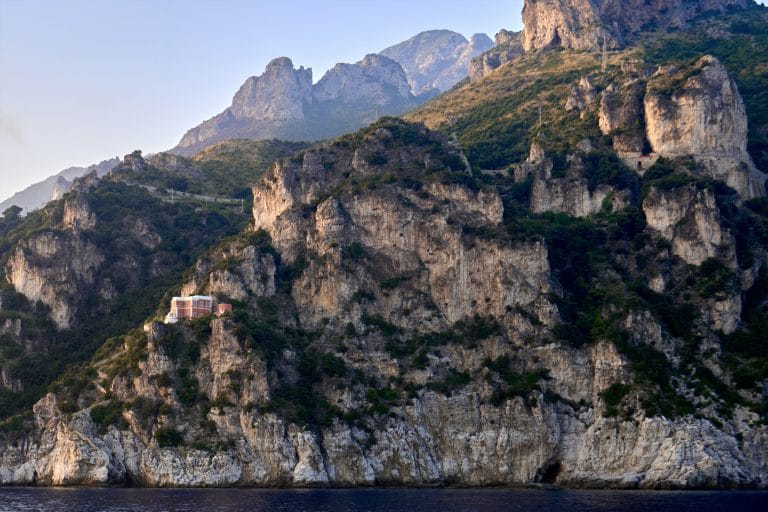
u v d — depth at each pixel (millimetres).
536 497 196250
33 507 184750
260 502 189125
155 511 178000
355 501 190750
